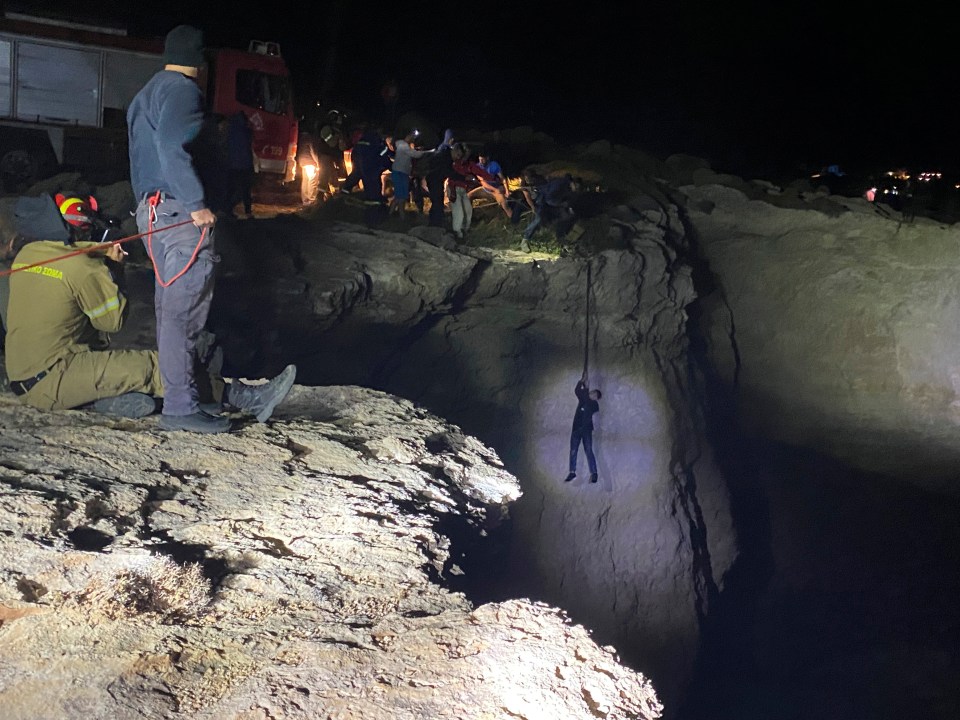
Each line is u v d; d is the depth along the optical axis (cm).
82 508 375
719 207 2592
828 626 2261
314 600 323
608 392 1916
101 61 2103
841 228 2573
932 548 2320
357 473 459
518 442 1853
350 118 2984
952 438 2481
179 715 249
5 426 473
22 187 2064
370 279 1648
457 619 314
